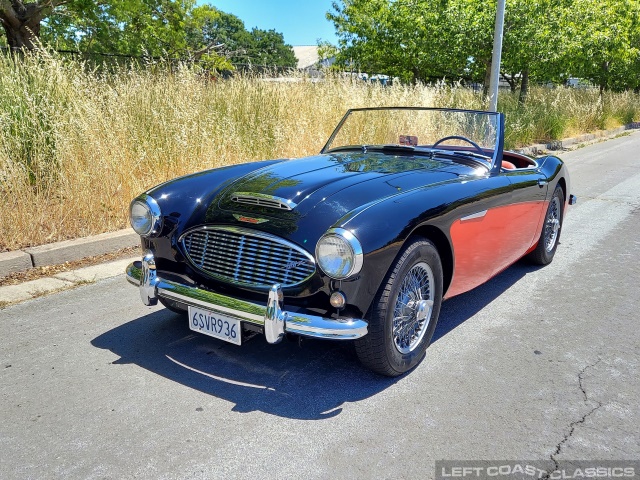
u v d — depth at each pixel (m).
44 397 2.88
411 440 2.56
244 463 2.39
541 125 14.67
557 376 3.17
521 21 13.25
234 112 8.33
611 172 10.46
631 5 20.72
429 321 3.20
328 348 3.47
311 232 2.82
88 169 5.80
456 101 12.82
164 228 3.27
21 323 3.76
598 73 23.02
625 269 5.07
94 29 12.73
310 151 8.67
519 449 2.51
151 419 2.70
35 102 6.02
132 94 7.21
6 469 2.34
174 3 14.91
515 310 4.13
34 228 5.05
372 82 11.74
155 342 3.51
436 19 14.52
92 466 2.37
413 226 2.85
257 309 2.74
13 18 10.22
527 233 4.40
